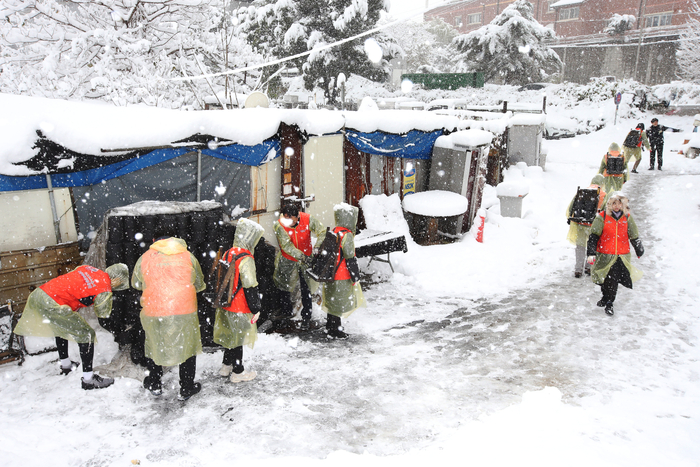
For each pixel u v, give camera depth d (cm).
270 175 759
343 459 333
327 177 841
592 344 546
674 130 2403
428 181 1068
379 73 3075
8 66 973
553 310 653
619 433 364
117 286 461
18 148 513
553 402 405
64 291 425
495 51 3609
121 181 607
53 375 473
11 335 490
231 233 565
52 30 1072
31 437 370
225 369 470
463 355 527
